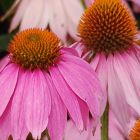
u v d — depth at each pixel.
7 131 0.40
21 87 0.41
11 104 0.41
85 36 0.47
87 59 0.47
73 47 0.48
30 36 0.44
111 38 0.47
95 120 0.41
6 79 0.42
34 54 0.43
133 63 0.47
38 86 0.41
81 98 0.41
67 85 0.42
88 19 0.48
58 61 0.43
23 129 0.40
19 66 0.43
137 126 0.45
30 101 0.40
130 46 0.48
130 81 0.46
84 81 0.42
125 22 0.47
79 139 0.49
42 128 0.40
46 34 0.44
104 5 0.48
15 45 0.43
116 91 0.45
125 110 0.45
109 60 0.47
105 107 0.43
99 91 0.42
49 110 0.40
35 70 0.43
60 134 0.40
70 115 0.41
